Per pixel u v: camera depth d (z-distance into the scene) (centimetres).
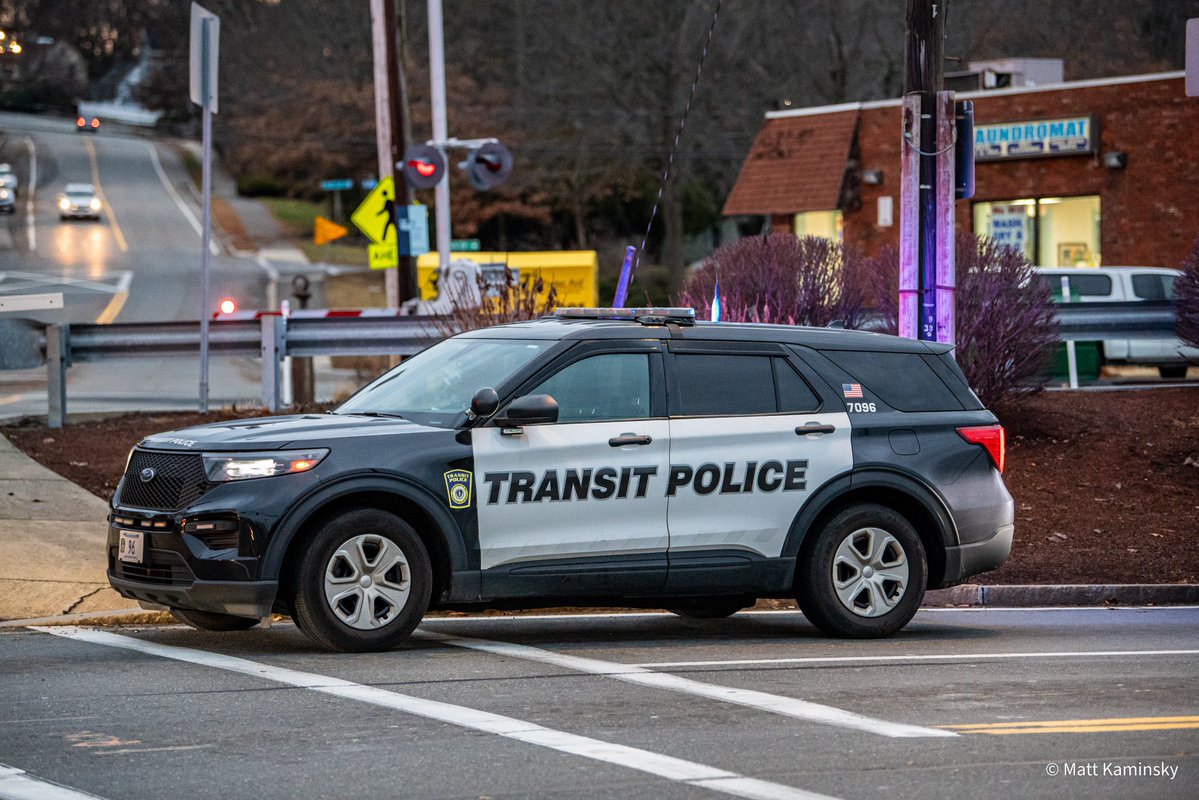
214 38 2995
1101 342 4534
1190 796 1123
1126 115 5778
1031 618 2091
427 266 6319
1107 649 1783
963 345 3053
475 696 1444
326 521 1644
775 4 11288
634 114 11700
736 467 1797
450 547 1681
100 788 1110
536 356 1753
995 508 1947
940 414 1934
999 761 1211
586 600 1766
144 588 1666
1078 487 2844
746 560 1803
